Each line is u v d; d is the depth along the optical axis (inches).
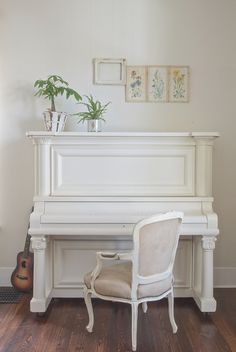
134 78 130.0
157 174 113.7
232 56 129.6
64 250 117.5
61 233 103.1
